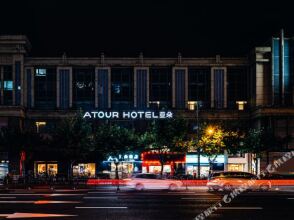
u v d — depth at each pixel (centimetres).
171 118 7275
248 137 6931
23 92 7944
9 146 6694
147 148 7262
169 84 8225
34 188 4738
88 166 7894
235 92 8206
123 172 7212
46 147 6788
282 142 7062
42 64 8088
